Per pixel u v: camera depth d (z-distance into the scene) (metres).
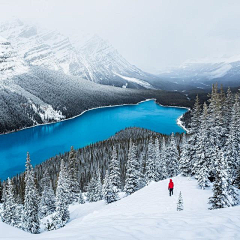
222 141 42.84
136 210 26.23
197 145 37.84
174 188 32.94
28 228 42.44
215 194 23.73
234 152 38.09
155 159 57.62
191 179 38.12
